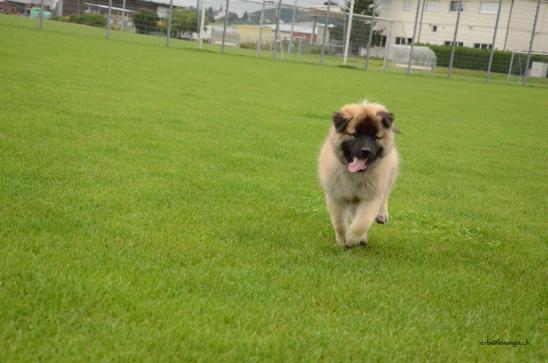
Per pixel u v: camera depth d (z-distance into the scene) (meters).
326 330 3.66
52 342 3.17
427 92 26.67
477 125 17.19
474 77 43.66
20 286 3.70
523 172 11.00
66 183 6.35
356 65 41.94
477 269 5.37
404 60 43.81
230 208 6.32
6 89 11.91
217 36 40.66
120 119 10.63
